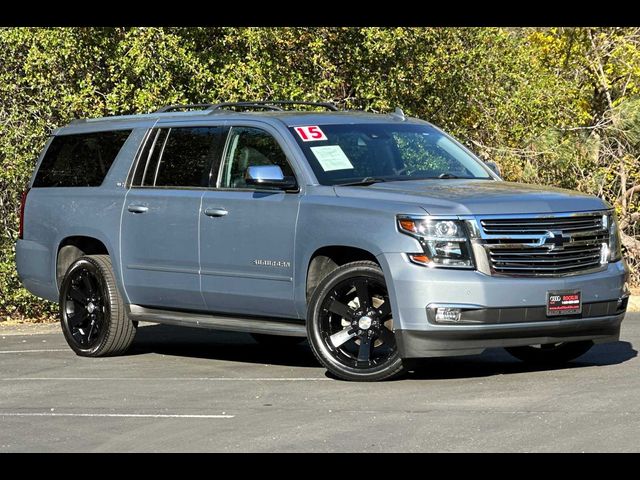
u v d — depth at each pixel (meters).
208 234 10.08
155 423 7.63
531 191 9.27
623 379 8.71
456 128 20.42
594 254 9.17
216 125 10.39
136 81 17.72
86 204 11.27
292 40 18.56
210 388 8.99
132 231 10.76
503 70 21.48
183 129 10.66
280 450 6.68
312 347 9.23
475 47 20.27
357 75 18.95
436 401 7.99
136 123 11.15
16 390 9.22
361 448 6.64
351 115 10.41
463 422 7.23
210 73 17.28
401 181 9.61
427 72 19.27
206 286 10.15
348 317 9.09
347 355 9.17
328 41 18.95
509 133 21.98
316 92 18.06
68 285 11.37
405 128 10.40
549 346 9.94
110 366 10.51
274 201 9.63
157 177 10.72
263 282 9.71
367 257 9.33
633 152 23.55
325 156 9.67
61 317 11.45
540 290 8.73
